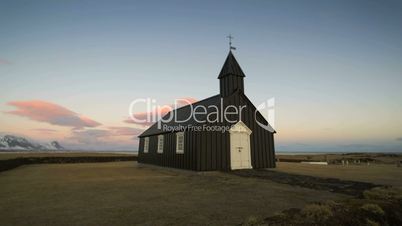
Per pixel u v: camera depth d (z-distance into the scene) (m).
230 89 18.25
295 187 9.89
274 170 16.53
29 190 9.91
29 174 16.48
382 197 6.33
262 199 7.83
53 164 28.98
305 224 4.17
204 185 10.83
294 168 18.56
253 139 17.92
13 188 10.43
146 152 24.17
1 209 6.89
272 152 18.81
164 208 6.84
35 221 5.79
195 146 15.12
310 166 21.56
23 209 6.87
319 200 7.59
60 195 8.83
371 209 4.97
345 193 8.56
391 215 5.05
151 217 6.00
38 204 7.45
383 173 14.81
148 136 24.20
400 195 6.46
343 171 16.11
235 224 5.43
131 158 39.72
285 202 7.40
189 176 14.44
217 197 8.23
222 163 15.80
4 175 15.84
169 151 18.81
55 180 13.08
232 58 19.23
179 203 7.42
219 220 5.72
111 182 12.16
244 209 6.65
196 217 5.97
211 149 15.49
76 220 5.84
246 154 17.20
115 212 6.48
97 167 23.47
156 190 9.71
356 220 4.52
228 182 11.45
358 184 10.13
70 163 31.27
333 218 4.46
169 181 12.38
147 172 17.91
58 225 5.50
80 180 13.02
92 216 6.14
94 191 9.59
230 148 16.45
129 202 7.62
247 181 11.60
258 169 17.11
